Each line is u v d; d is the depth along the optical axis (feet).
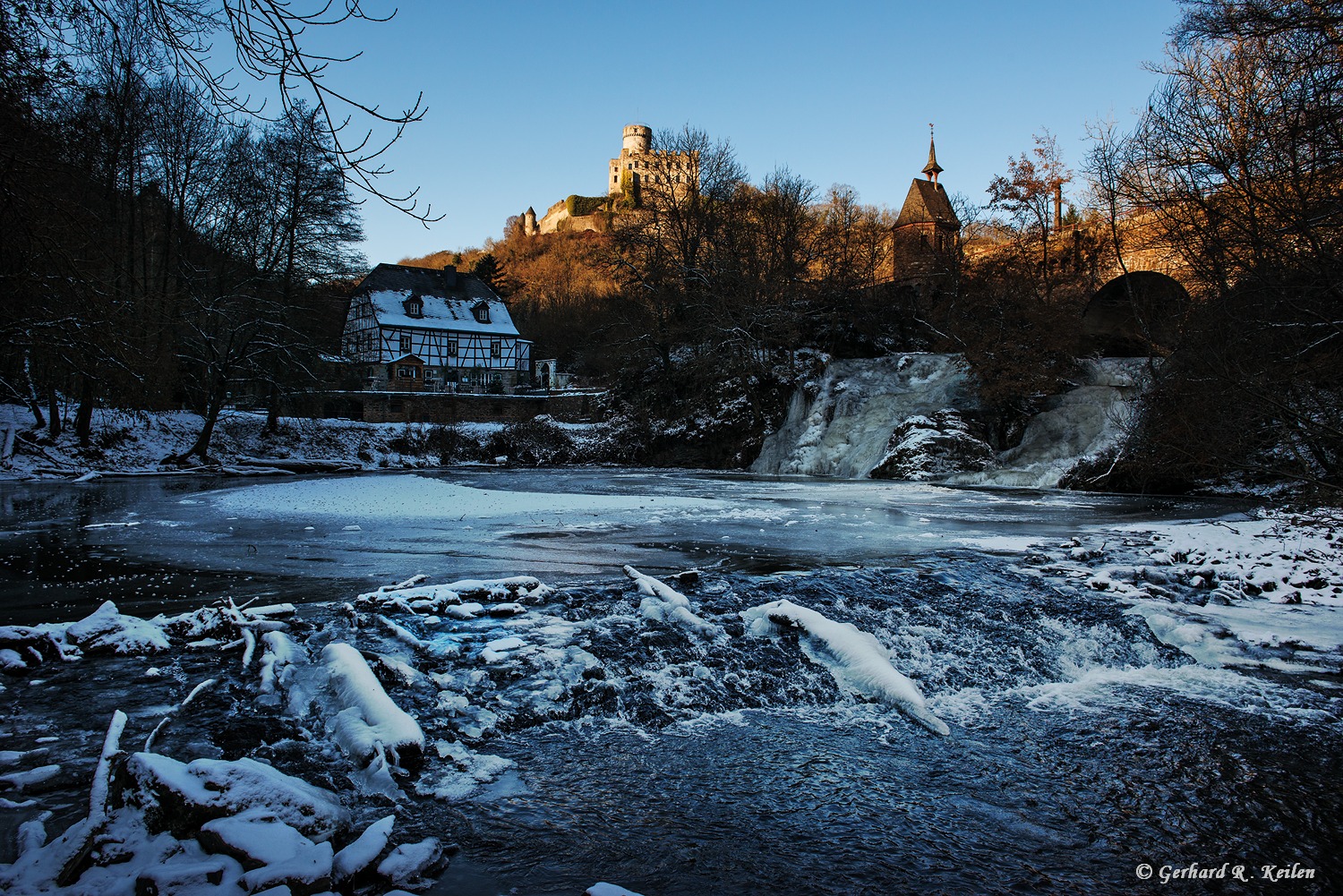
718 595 27.66
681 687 19.95
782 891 11.74
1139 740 18.34
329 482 91.91
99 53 19.02
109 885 10.18
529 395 191.83
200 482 93.81
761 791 15.23
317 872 10.41
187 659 20.57
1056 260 147.74
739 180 167.53
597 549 40.52
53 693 17.89
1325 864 13.09
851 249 192.75
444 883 11.32
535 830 13.19
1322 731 18.81
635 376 175.52
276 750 15.12
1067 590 30.55
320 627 23.61
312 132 15.88
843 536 46.21
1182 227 55.16
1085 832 14.05
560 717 18.13
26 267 29.12
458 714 17.53
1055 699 21.38
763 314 150.51
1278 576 34.24
